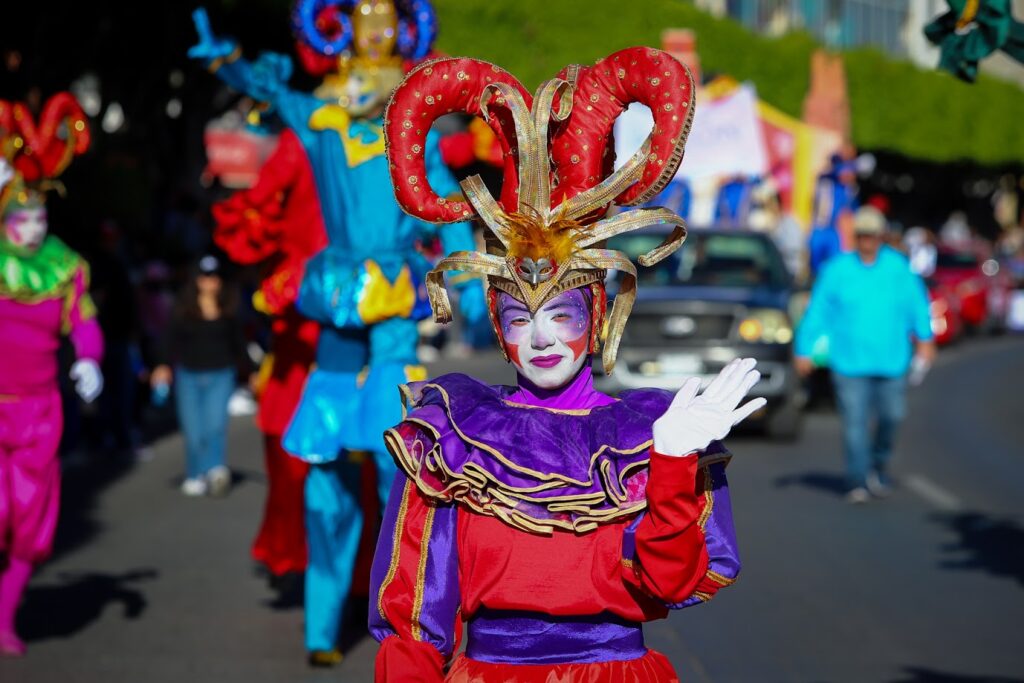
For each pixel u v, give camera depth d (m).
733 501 16.77
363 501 11.05
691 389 4.83
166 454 21.42
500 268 5.09
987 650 10.59
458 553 5.07
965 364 37.28
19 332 10.38
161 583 12.72
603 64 5.18
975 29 7.95
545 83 5.06
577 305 5.12
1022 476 19.31
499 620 4.99
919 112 56.97
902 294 17.02
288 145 10.59
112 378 21.00
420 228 10.16
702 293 21.88
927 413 26.70
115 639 10.79
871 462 18.58
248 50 29.69
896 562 13.64
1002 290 48.03
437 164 10.03
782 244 28.48
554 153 5.21
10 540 10.55
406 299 9.83
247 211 10.80
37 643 10.69
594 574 4.92
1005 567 13.48
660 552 4.73
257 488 18.09
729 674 9.94
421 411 5.19
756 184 30.62
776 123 37.84
